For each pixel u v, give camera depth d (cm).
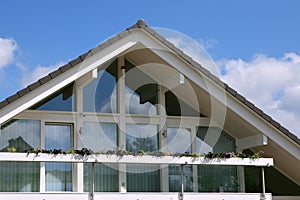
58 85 1223
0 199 1191
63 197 1226
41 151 1225
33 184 1277
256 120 1352
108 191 1324
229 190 1412
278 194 1456
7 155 1205
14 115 1195
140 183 1352
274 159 1438
